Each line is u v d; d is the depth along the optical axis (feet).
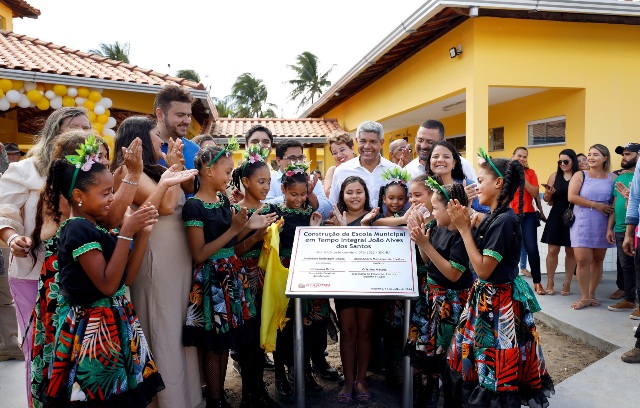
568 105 24.45
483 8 21.03
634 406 10.63
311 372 12.38
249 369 10.99
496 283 8.95
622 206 16.16
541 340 15.29
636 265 14.14
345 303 11.27
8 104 24.32
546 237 18.76
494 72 22.48
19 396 11.69
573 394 11.23
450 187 10.36
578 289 19.74
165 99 11.37
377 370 13.29
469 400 9.14
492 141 32.24
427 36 25.96
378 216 12.43
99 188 7.69
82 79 25.48
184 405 9.69
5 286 13.23
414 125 43.14
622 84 23.66
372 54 28.43
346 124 47.47
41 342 8.27
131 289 9.68
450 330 10.16
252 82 133.59
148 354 8.64
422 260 11.22
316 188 14.67
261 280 11.66
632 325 15.16
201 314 9.83
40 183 9.89
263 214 11.56
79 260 7.53
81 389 7.54
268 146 15.55
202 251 9.77
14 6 50.06
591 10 21.06
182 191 10.42
